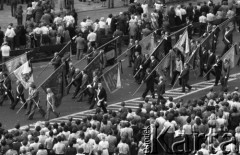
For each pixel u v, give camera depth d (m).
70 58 100.19
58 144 71.50
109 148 72.31
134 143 73.19
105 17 121.38
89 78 93.00
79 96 93.25
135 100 93.69
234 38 116.00
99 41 104.69
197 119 75.25
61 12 114.69
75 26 110.69
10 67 92.44
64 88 89.38
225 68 96.44
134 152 73.31
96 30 105.62
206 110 78.38
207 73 99.12
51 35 106.31
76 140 71.19
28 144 71.00
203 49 100.19
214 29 102.12
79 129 73.25
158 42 102.19
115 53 102.88
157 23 112.50
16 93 90.88
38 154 69.75
